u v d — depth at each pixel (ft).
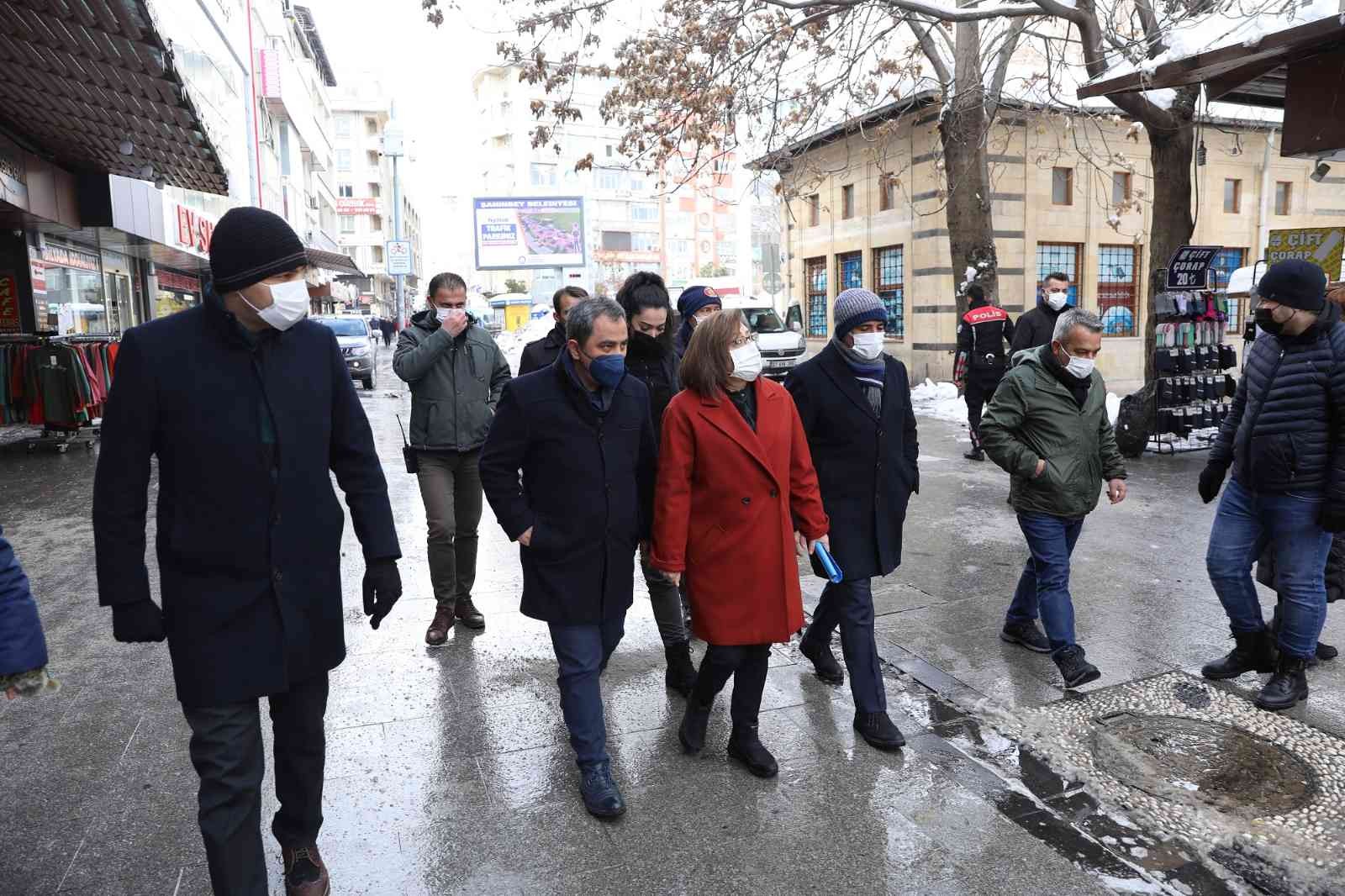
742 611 10.75
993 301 44.50
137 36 25.41
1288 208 66.13
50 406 38.73
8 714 12.93
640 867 9.25
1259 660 13.42
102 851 9.51
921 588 18.43
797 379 12.14
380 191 271.08
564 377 10.27
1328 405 11.93
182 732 12.36
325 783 10.94
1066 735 11.98
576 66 35.86
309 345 8.13
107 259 63.77
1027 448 13.34
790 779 11.01
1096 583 18.26
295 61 145.38
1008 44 39.17
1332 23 20.25
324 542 8.05
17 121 37.45
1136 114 30.81
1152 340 32.37
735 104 37.76
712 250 280.92
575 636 10.48
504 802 10.52
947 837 9.75
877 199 65.62
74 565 20.88
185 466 7.44
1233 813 10.12
